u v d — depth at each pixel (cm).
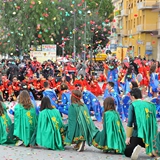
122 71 2634
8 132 1239
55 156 1116
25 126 1211
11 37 4497
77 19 4984
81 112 1166
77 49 5053
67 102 1562
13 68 2775
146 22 5541
